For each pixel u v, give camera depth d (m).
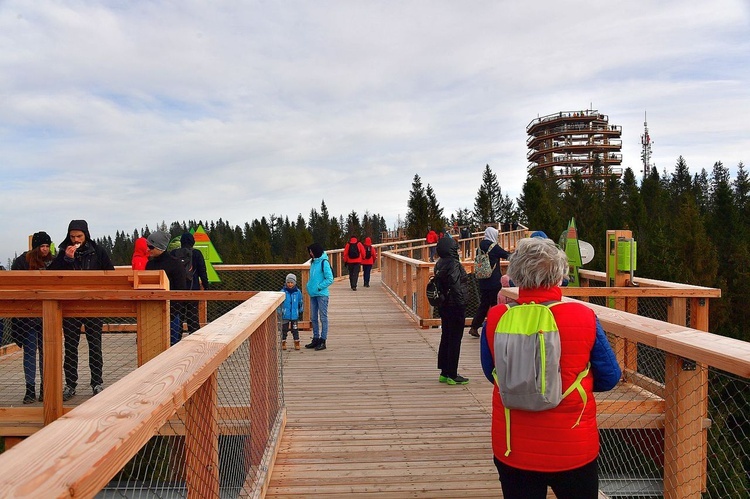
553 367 1.92
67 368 4.89
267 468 3.46
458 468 3.82
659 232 38.09
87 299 4.47
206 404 2.22
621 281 6.26
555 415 1.97
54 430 1.24
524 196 58.91
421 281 9.30
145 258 6.83
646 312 6.42
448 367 5.92
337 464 3.89
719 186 45.22
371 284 16.45
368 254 15.41
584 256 8.03
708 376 3.02
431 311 9.43
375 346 7.95
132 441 1.25
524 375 1.92
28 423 4.49
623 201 62.03
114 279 4.67
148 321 4.57
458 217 73.94
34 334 4.81
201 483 2.16
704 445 3.49
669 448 2.78
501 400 2.04
